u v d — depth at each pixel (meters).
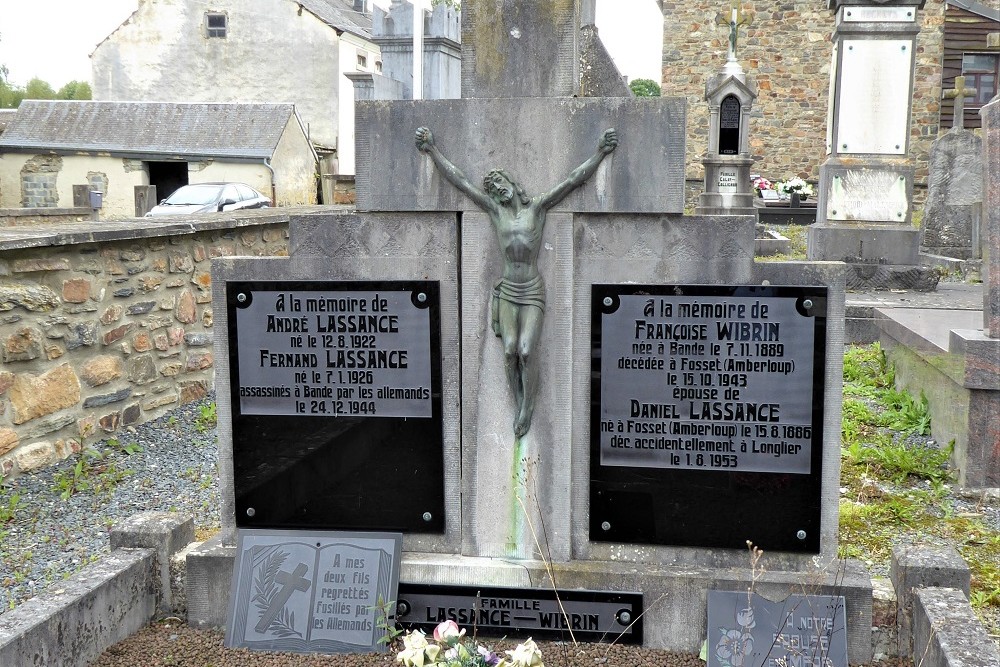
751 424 3.34
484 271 3.41
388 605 3.41
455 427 3.51
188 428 6.28
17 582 3.95
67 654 3.14
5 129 24.02
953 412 5.12
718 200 17.42
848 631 3.22
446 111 3.35
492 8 3.32
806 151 22.08
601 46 3.67
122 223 6.66
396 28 15.24
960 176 12.67
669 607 3.35
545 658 3.29
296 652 3.39
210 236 7.17
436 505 3.56
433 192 3.40
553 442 3.45
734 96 17.69
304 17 28.62
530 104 3.30
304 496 3.62
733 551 3.40
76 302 5.61
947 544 3.58
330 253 3.50
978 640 2.82
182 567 3.64
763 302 3.28
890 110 10.18
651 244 3.32
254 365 3.59
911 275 9.40
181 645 3.43
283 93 29.12
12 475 5.12
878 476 4.94
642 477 3.44
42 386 5.34
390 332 3.50
